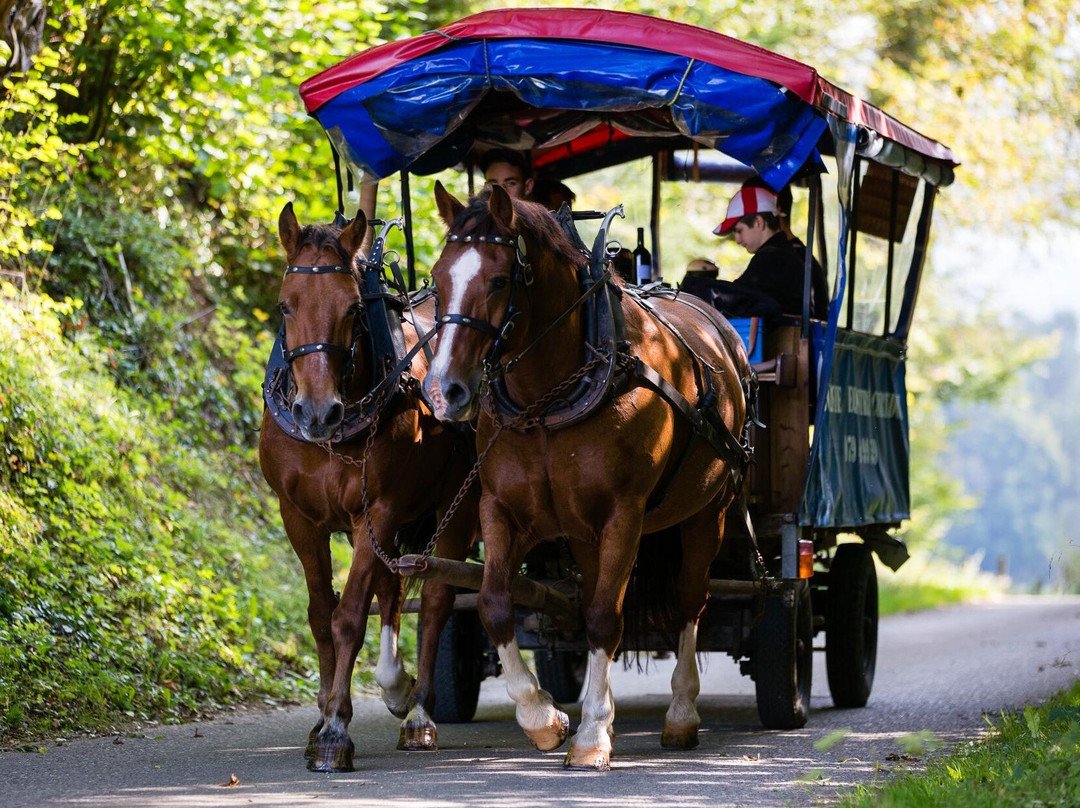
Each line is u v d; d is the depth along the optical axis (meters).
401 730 7.29
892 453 9.94
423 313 7.62
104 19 12.57
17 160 11.09
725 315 8.42
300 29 13.18
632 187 19.03
